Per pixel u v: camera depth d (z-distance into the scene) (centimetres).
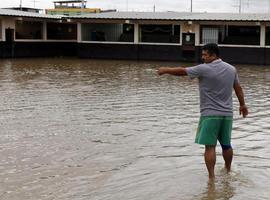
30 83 1753
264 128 945
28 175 627
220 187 572
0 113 1093
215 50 591
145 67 2717
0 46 3306
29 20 3584
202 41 3397
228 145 620
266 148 776
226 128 603
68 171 645
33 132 889
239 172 632
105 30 3709
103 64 2936
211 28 3366
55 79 1925
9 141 814
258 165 670
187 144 801
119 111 1145
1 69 2384
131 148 773
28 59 3309
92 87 1659
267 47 3209
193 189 566
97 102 1291
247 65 3105
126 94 1479
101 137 854
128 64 2981
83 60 3331
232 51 3291
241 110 629
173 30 3503
